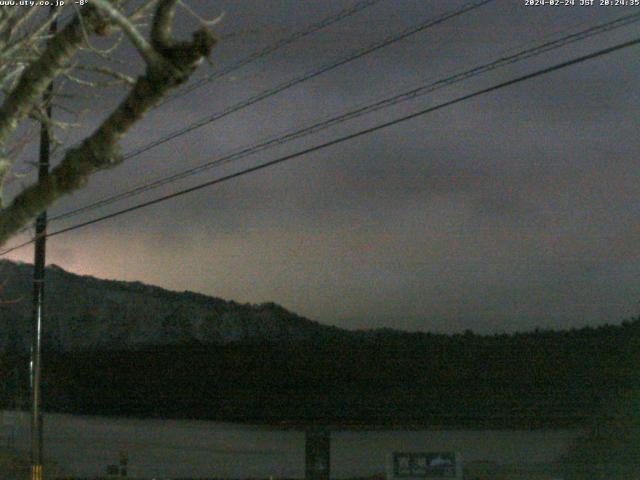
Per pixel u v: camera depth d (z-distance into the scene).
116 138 4.21
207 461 25.14
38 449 18.83
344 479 23.25
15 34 5.62
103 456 26.58
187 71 4.02
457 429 25.95
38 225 15.48
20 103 4.56
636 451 22.91
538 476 22.86
